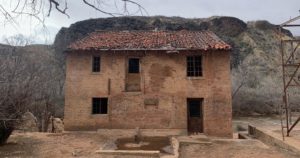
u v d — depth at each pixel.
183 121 18.97
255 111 42.00
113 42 20.44
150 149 13.81
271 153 12.89
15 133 17.31
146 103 19.16
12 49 12.15
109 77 19.45
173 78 19.28
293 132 17.05
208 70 19.09
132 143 15.39
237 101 42.41
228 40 58.16
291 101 41.78
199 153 13.18
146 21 54.88
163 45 19.55
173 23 56.41
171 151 13.31
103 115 19.23
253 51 58.66
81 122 19.20
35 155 11.92
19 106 11.54
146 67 19.45
